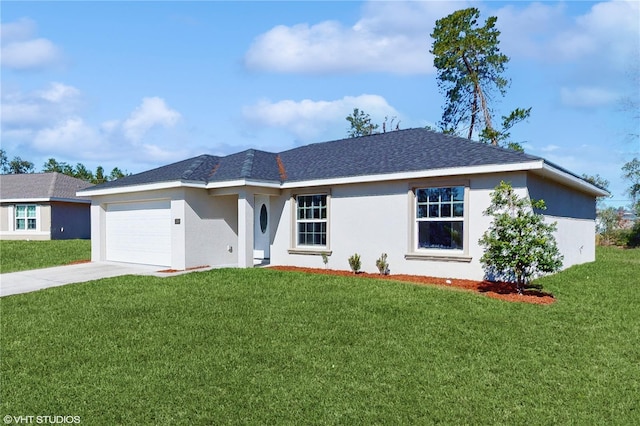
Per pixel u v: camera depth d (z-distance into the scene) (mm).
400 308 8352
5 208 28375
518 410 4523
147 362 5824
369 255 12977
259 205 16078
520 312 8094
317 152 16953
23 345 6566
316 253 14039
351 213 13367
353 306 8586
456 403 4668
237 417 4375
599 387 5086
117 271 13781
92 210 17391
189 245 13883
